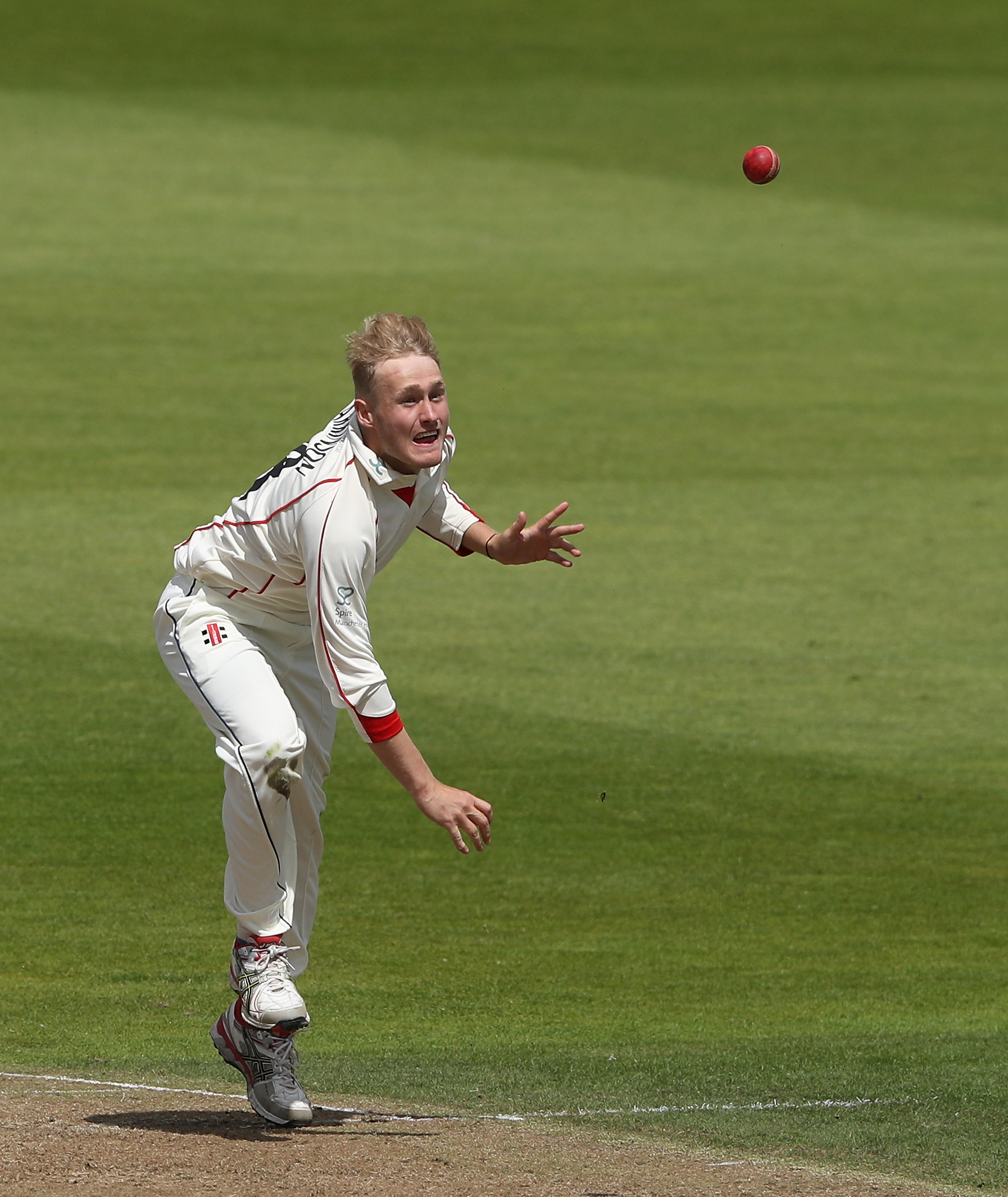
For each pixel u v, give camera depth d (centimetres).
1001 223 10956
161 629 1770
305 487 1666
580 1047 2228
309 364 7756
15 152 11738
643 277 9512
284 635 1769
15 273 9094
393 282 9212
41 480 6016
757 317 8806
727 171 12106
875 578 5184
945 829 3325
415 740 3766
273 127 12838
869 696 4159
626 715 3981
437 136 12794
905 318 8850
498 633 4625
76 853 3105
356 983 2538
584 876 3059
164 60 14562
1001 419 7181
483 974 2583
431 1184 1540
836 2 16812
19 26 15162
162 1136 1680
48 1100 1853
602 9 16575
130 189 10969
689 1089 1998
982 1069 2105
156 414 6956
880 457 6619
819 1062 2147
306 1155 1623
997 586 5125
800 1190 1580
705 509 5909
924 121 13450
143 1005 2406
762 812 3403
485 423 6944
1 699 3978
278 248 9806
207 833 3225
